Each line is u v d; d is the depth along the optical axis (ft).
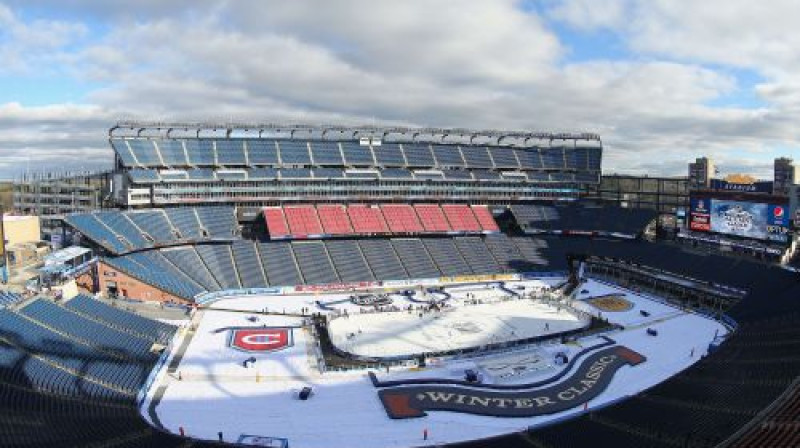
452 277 492.95
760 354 275.59
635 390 263.70
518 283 491.72
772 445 173.99
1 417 186.39
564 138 651.66
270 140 570.46
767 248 434.30
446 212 579.89
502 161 635.25
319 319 375.45
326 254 495.41
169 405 242.37
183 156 523.70
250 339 332.80
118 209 491.31
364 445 211.61
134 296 397.60
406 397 254.47
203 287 420.36
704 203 474.90
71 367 249.14
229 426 224.94
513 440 207.72
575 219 589.32
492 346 322.96
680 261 482.28
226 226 497.46
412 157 609.01
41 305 292.40
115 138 501.97
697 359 303.89
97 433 195.11
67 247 409.08
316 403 248.73
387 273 486.38
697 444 187.73
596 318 383.45
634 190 614.75
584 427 215.92
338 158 579.07
